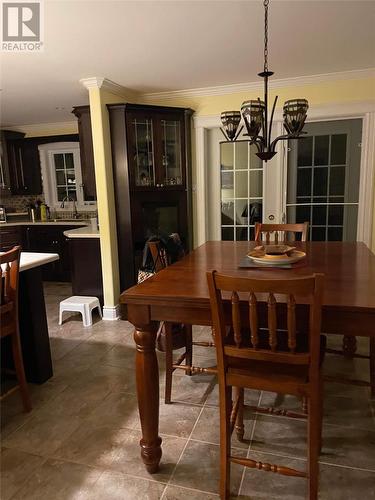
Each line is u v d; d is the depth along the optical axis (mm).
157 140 3768
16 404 2305
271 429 1994
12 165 5637
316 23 2342
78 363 2842
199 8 2082
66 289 5031
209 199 4324
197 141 4117
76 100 4074
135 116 3600
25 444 1932
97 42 2496
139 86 3689
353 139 3789
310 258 2211
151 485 1639
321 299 1246
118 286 3814
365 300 1396
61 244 5285
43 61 2807
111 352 3020
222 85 3789
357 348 2904
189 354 2465
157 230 3963
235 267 2045
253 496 1562
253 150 4098
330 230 3996
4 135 5488
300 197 4023
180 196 4039
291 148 3967
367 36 2582
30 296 2443
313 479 1407
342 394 2299
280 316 1503
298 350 1547
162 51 2723
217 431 1987
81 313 3818
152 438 1681
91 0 1949
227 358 1535
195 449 1854
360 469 1687
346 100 3613
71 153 5641
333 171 3893
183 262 2219
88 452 1861
